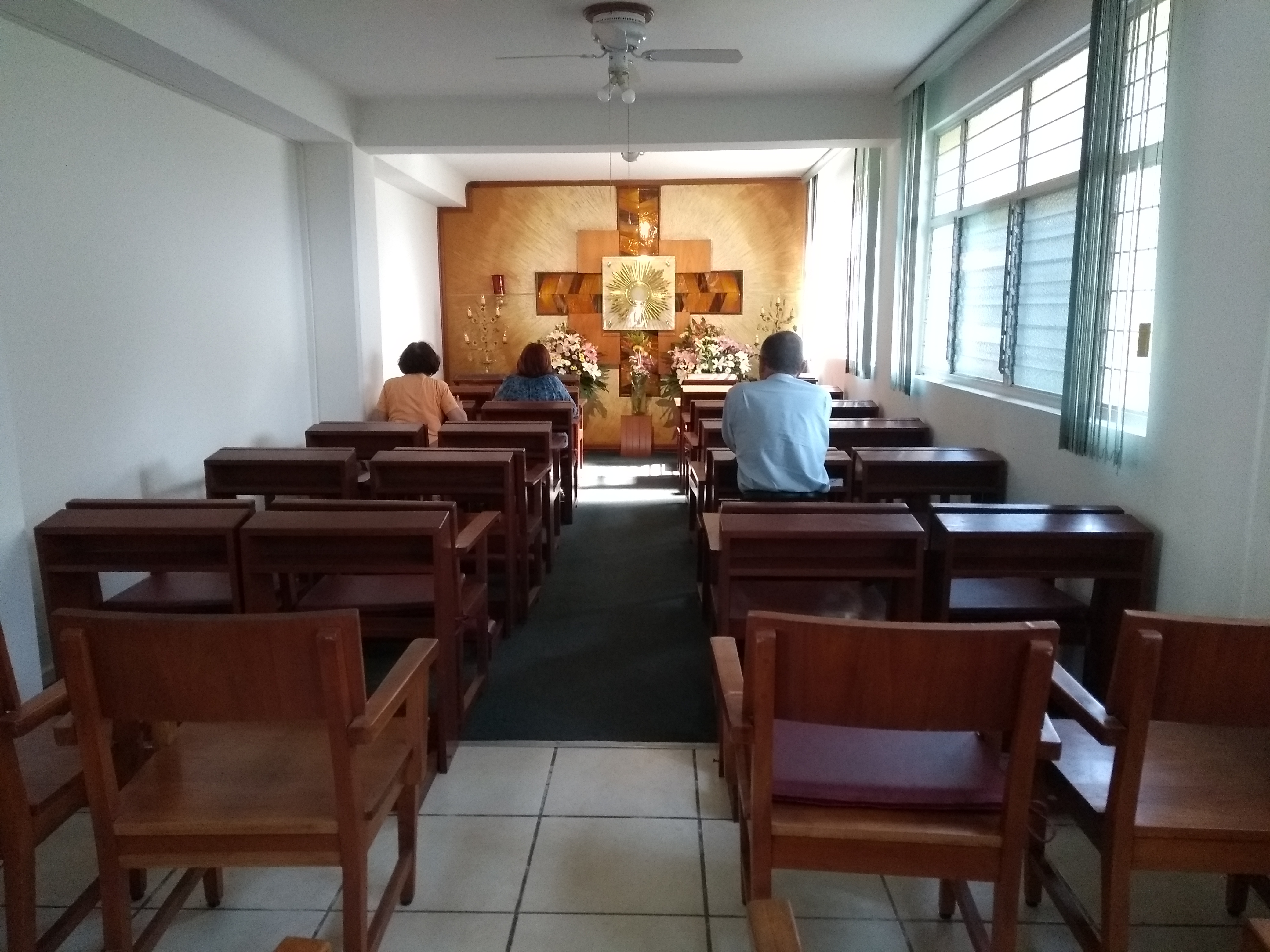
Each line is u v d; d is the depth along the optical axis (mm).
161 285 4145
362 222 5852
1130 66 2779
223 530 2578
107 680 1500
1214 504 2430
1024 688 1402
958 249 4758
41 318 3354
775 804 1584
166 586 3000
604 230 8641
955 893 1940
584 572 4691
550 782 2564
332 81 5195
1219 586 2408
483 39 4352
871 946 1919
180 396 4320
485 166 7910
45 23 3234
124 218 3854
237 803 1638
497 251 8727
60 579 2684
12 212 3205
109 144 3744
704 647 3650
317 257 5754
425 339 8312
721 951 1893
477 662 3193
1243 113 2314
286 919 2006
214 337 4645
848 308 6906
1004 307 4066
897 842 1528
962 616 2791
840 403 5754
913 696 1429
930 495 3873
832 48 4559
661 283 8617
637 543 5262
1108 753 1791
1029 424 3596
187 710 1513
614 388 8891
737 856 2217
